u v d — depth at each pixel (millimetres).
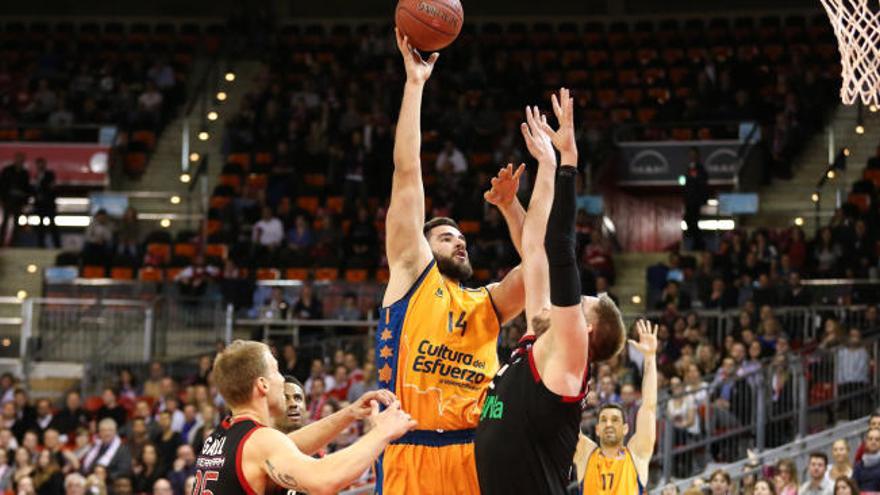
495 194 6340
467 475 5738
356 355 19984
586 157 25156
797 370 15633
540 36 30875
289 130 27672
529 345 5359
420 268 5902
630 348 17672
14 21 33531
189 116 29438
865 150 25703
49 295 22391
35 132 28359
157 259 23844
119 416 18219
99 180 26844
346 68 30156
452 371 5832
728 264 21344
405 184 5914
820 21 30484
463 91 28672
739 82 27359
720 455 15469
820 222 24453
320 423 5574
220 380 5500
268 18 31938
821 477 12750
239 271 22859
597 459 8836
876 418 12836
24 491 15172
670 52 29594
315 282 21844
